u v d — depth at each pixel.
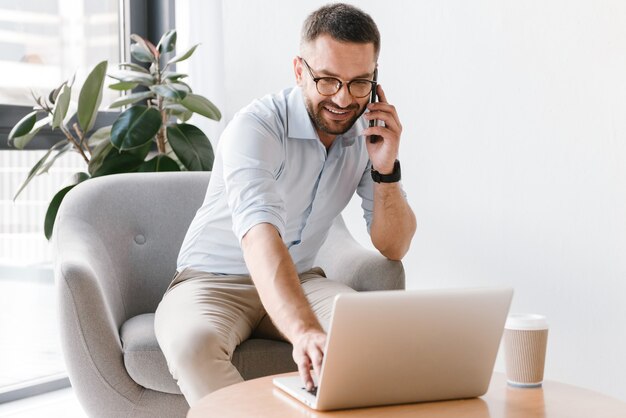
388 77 2.83
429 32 2.74
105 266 2.19
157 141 3.02
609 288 2.45
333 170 2.13
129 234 2.33
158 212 2.38
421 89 2.77
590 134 2.46
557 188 2.52
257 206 1.76
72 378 1.92
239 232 1.75
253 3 3.13
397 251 2.17
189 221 2.40
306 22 1.92
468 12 2.66
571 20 2.47
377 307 1.26
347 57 1.85
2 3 2.91
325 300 2.02
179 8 3.27
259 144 1.90
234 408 1.32
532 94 2.55
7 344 2.94
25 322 3.02
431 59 2.74
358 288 2.20
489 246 2.66
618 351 2.44
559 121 2.51
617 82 2.41
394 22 2.81
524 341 1.47
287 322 1.49
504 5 2.59
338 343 1.25
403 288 2.18
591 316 2.48
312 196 2.12
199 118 3.21
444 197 2.74
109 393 1.90
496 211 2.64
